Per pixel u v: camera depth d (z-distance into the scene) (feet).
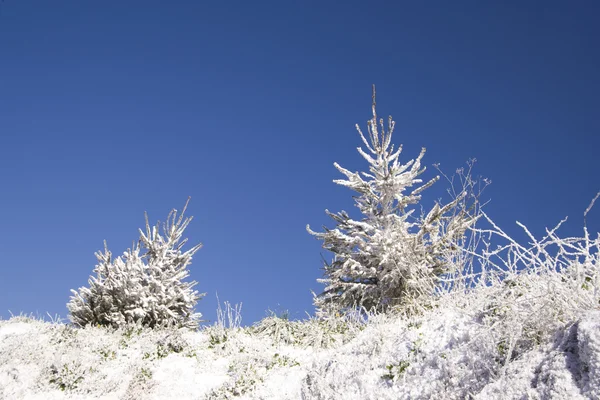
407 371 17.57
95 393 24.91
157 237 40.09
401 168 35.86
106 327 34.45
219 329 31.78
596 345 11.70
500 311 16.67
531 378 13.10
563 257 15.35
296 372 23.94
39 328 33.09
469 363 15.47
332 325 29.43
